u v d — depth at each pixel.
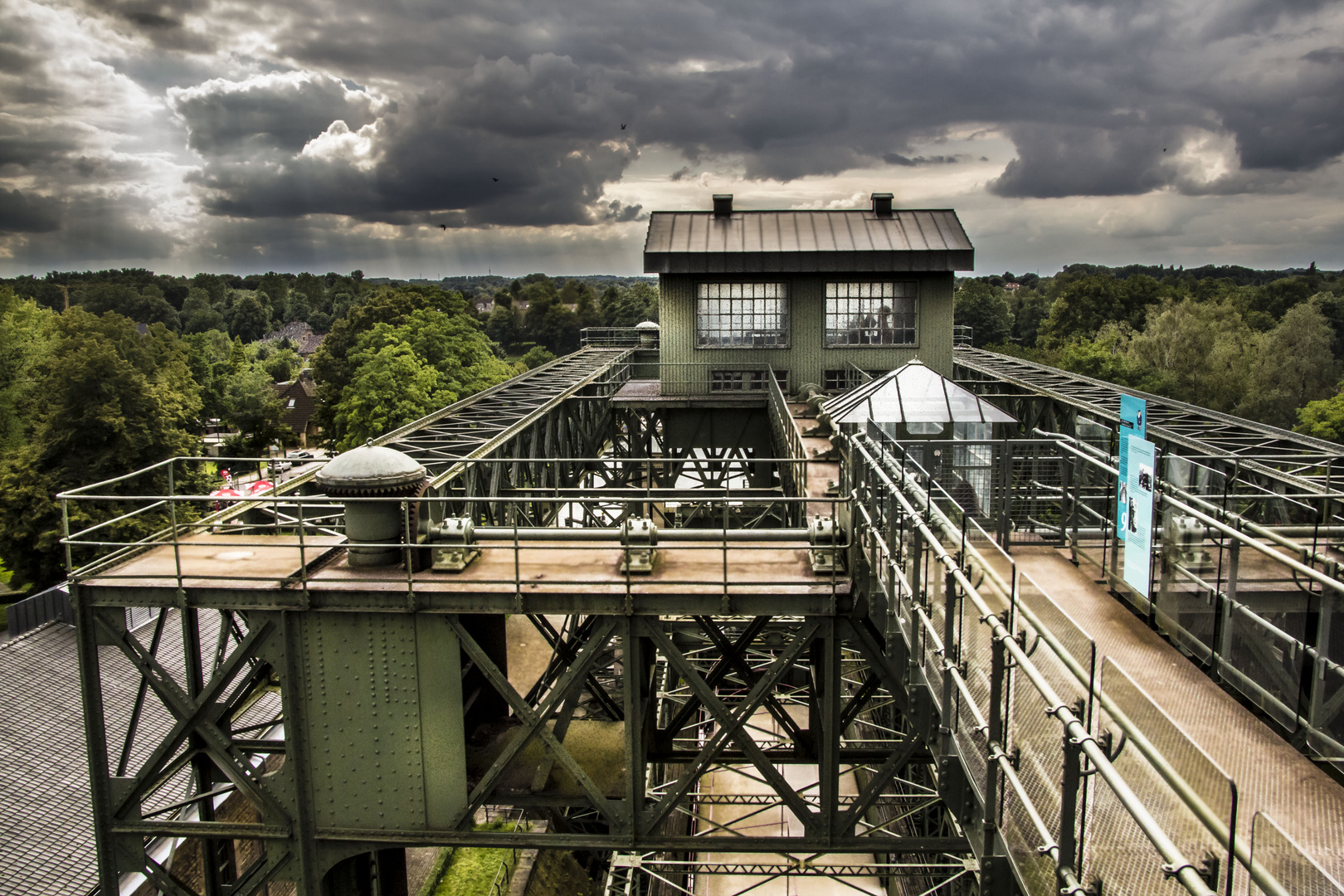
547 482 24.30
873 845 10.38
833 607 10.02
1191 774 3.59
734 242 27.38
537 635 15.82
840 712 10.38
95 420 41.59
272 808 10.70
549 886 22.78
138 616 27.77
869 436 11.16
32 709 23.95
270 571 10.77
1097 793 4.32
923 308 27.23
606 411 32.72
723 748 11.35
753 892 22.72
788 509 17.27
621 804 10.42
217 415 81.06
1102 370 62.62
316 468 14.58
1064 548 10.50
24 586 41.34
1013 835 5.34
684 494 10.16
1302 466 16.78
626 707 10.33
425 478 11.23
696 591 10.07
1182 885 3.28
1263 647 7.20
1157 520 8.56
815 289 27.36
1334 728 6.31
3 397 54.41
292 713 10.54
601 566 10.84
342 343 78.12
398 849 12.68
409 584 10.06
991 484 11.63
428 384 59.34
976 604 5.68
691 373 27.78
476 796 10.45
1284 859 2.92
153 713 25.34
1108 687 4.73
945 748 6.46
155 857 20.03
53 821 21.16
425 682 10.34
